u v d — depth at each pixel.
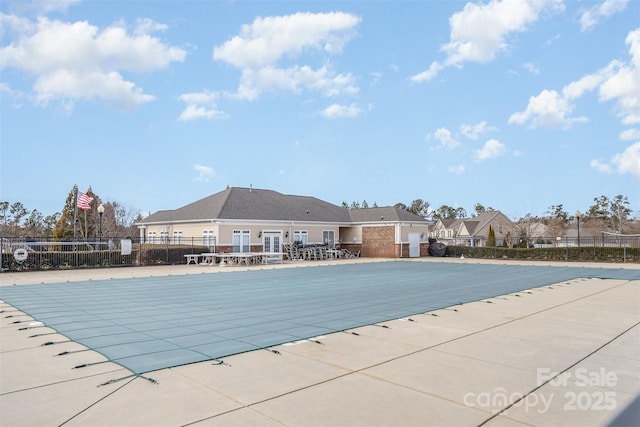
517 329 7.65
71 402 4.17
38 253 22.41
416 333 7.32
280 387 4.59
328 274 20.22
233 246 29.44
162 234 33.62
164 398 4.27
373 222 36.12
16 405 4.11
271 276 19.23
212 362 5.55
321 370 5.20
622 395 4.40
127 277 18.77
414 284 15.70
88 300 11.65
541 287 14.61
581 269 22.95
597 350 6.18
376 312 9.52
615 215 58.38
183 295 12.73
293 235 32.97
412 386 4.63
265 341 6.73
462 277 18.48
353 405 4.09
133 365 5.40
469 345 6.46
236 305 10.70
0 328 7.83
